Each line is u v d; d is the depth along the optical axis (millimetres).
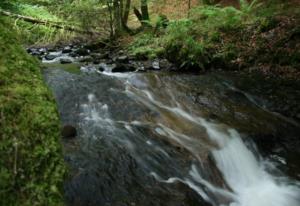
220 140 5164
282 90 7340
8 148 1171
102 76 7086
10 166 1151
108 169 3895
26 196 1149
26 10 13766
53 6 14383
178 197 3762
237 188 4602
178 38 9352
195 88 7055
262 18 9922
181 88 6941
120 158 4152
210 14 10359
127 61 9336
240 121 5977
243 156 5109
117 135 4672
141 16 13516
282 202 4504
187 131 5258
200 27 10414
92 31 13609
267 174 5023
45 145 1271
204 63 8727
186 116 5785
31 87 1392
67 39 13195
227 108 6410
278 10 10383
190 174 4277
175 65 8844
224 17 10336
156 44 10414
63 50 10859
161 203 3602
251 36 9430
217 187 4355
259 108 6703
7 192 1112
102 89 6219
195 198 3891
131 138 4664
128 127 4965
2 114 1217
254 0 10609
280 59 8438
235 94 7082
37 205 1156
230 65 8789
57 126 1364
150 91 6598
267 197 4566
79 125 4836
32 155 1216
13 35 1558
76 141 4367
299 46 8430
